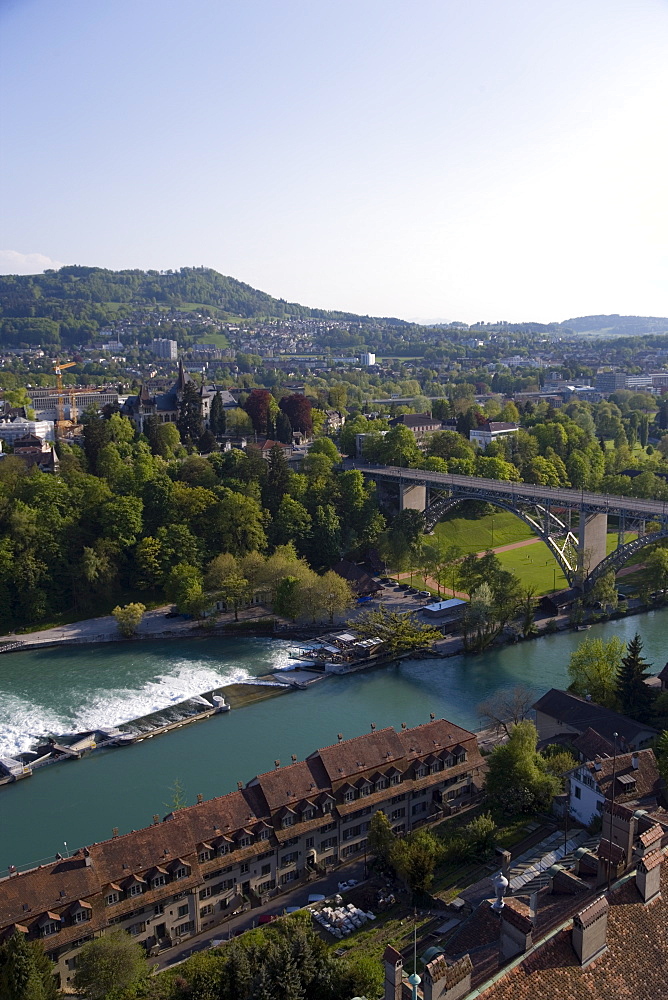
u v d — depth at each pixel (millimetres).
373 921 91625
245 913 99562
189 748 142125
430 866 95438
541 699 140750
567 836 103125
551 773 115000
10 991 76250
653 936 45438
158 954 92875
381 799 112938
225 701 161250
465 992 42938
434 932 86125
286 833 104750
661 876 47688
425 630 187750
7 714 155875
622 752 119375
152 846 96438
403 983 48125
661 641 187625
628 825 54281
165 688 167250
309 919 92188
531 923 46219
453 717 152000
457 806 120750
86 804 124562
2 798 127188
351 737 145000
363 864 109000
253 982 71750
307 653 184125
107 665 180375
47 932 86750
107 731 147750
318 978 72625
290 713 155375
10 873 100875
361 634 187125
